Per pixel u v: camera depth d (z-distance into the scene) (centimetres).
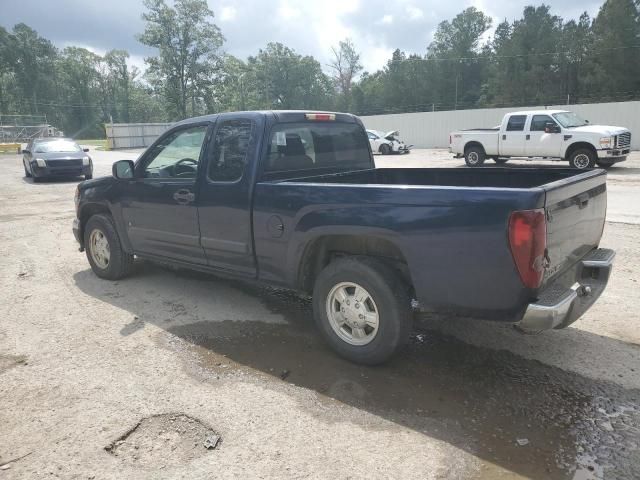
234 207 427
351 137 525
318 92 9625
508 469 263
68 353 399
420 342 415
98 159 2986
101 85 11244
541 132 1703
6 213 1090
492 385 346
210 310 489
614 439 286
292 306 499
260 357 391
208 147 450
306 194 378
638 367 367
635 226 815
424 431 296
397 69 8831
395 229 336
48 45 10831
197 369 372
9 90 10388
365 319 366
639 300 495
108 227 563
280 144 436
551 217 306
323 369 371
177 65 7119
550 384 346
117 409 320
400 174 541
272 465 267
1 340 423
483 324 450
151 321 462
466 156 1908
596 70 6184
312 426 301
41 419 311
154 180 497
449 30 8656
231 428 300
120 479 258
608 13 6225
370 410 318
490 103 7300
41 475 262
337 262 373
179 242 484
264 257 418
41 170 1673
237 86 8631
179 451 280
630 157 2211
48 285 573
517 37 7106
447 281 323
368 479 256
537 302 303
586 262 368
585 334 423
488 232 302
